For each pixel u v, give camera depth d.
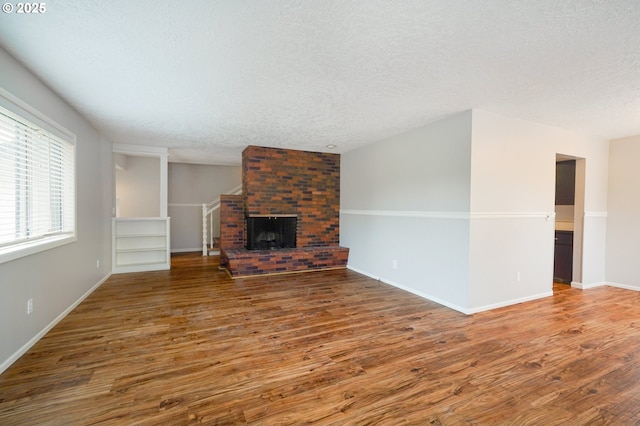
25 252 2.34
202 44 2.04
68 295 3.24
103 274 4.64
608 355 2.40
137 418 1.63
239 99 3.07
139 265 5.43
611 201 4.71
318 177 5.96
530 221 3.83
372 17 1.74
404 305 3.61
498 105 3.20
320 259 5.62
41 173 2.75
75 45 2.04
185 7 1.64
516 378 2.06
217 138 4.82
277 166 5.61
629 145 4.51
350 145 5.29
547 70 2.38
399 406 1.76
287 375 2.07
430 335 2.75
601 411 1.73
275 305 3.58
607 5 1.60
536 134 3.86
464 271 3.37
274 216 5.61
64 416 1.64
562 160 4.79
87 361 2.23
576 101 3.07
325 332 2.80
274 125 4.03
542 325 3.02
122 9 1.65
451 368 2.18
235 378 2.03
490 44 2.02
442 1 1.59
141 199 6.99
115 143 5.12
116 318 3.11
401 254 4.37
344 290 4.25
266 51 2.14
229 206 5.93
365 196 5.28
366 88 2.78
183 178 7.97
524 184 3.75
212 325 2.94
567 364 2.25
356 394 1.87
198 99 3.07
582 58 2.19
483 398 1.84
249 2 1.60
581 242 4.51
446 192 3.62
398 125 3.97
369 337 2.70
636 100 3.02
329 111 3.44
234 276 4.99
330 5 1.63
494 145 3.47
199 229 8.16
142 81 2.63
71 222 3.38
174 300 3.74
